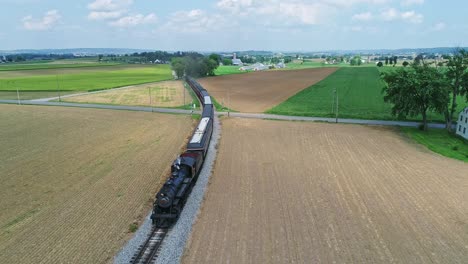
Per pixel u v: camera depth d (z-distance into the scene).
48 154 46.22
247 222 27.30
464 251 23.58
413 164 41.59
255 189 33.88
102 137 55.31
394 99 60.16
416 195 32.53
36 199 32.22
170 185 27.31
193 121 67.81
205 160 42.59
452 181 36.09
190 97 100.69
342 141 52.19
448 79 59.59
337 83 141.00
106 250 23.78
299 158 43.69
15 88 123.50
